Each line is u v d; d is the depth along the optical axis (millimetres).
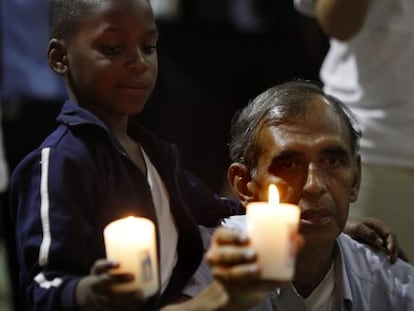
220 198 5348
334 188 4715
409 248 6309
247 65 10508
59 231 4301
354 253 5227
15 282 8570
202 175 10539
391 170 6246
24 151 8867
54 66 4820
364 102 6297
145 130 4969
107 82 4648
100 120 4617
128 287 3660
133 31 4648
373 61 6215
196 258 4875
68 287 4066
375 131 6246
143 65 4672
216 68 10422
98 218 4504
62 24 4746
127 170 4637
